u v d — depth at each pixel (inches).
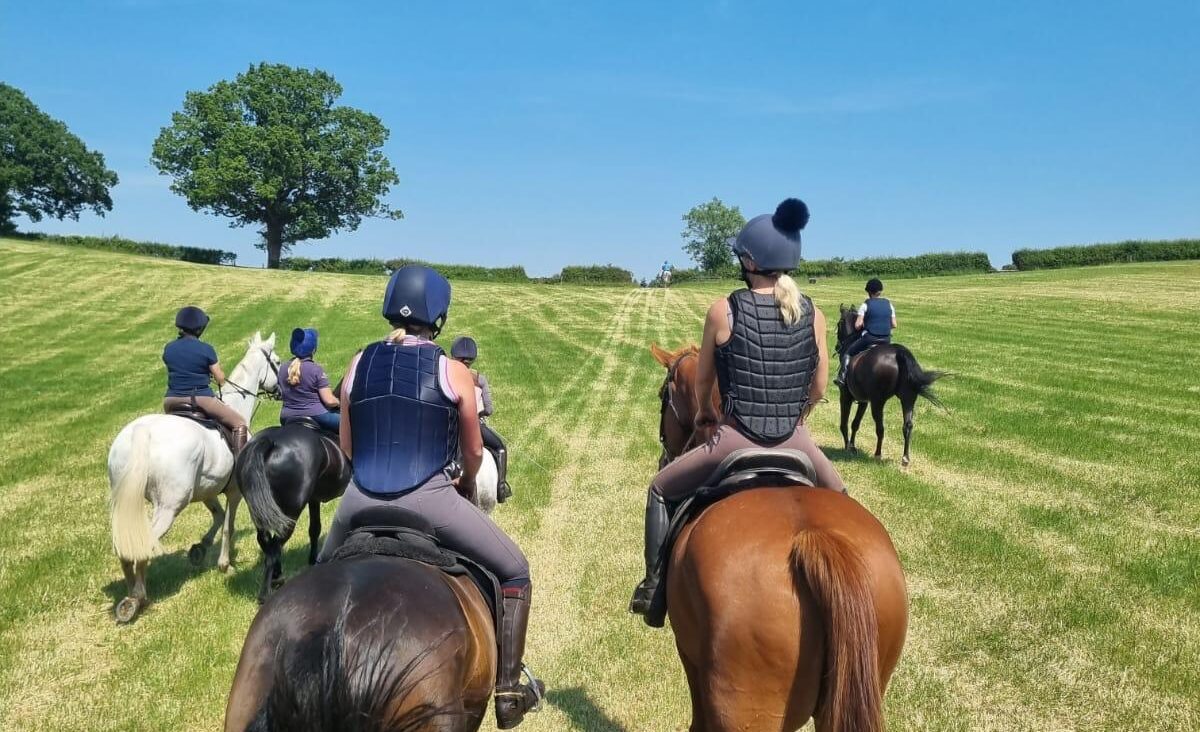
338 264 2532.0
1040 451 511.2
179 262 2012.8
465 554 145.9
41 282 1539.1
